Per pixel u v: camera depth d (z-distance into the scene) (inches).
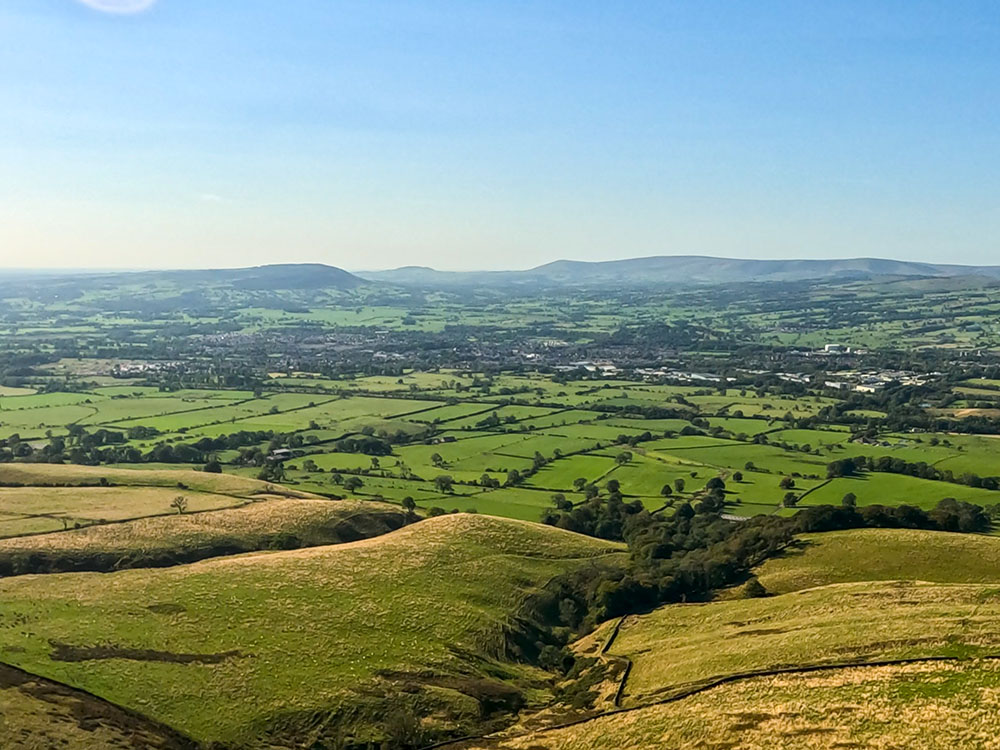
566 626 4581.7
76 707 3083.2
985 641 2918.3
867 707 2527.1
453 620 4202.8
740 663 3240.7
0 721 2886.3
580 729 2970.0
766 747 2396.7
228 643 3681.1
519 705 3565.5
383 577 4584.2
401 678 3590.1
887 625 3297.2
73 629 3646.7
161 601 3993.6
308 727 3223.4
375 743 3193.9
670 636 3981.3
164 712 3184.1
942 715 2378.2
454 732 3292.3
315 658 3656.5
